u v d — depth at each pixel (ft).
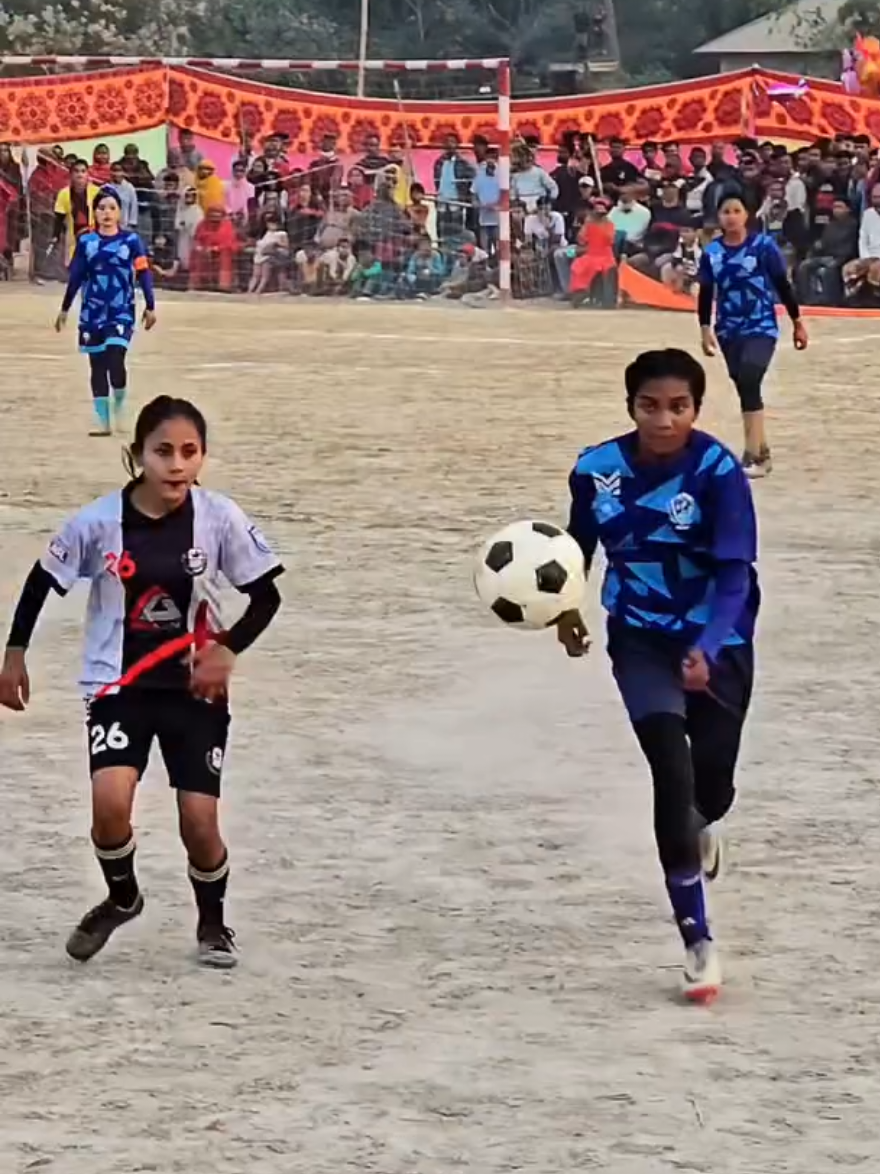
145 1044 24.62
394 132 160.56
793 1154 21.58
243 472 70.44
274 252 155.84
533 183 152.15
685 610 26.89
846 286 144.25
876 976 26.94
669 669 26.89
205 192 157.07
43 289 156.25
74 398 93.25
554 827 33.30
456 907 29.55
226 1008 25.80
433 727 39.45
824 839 32.78
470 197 152.87
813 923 28.96
